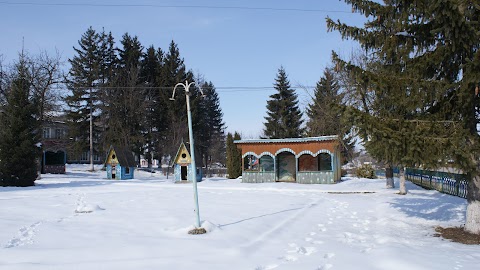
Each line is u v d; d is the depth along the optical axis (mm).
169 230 9883
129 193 21984
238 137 40625
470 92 8148
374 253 7504
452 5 7398
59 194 21234
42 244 8383
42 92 37781
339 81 25656
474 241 8547
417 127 8328
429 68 9180
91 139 50062
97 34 53844
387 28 9758
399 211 13273
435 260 6758
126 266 6656
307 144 29859
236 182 32500
